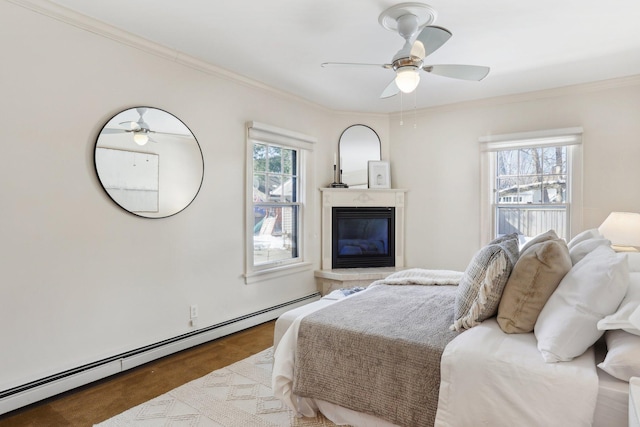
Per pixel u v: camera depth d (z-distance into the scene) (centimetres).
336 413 197
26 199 222
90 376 247
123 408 219
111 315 263
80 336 246
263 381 252
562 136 384
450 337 175
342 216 475
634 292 144
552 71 344
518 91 402
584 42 284
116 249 266
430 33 214
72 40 241
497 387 144
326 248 469
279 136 401
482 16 245
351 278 442
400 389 169
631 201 357
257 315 378
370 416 185
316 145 460
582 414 130
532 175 409
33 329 225
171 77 300
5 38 213
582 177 377
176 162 303
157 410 216
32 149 224
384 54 308
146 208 282
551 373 138
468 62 322
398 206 483
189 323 315
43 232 229
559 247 172
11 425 202
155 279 291
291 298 427
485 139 428
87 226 250
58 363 235
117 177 264
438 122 462
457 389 152
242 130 362
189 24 256
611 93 365
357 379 182
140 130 279
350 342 186
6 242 214
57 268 235
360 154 490
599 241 196
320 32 269
